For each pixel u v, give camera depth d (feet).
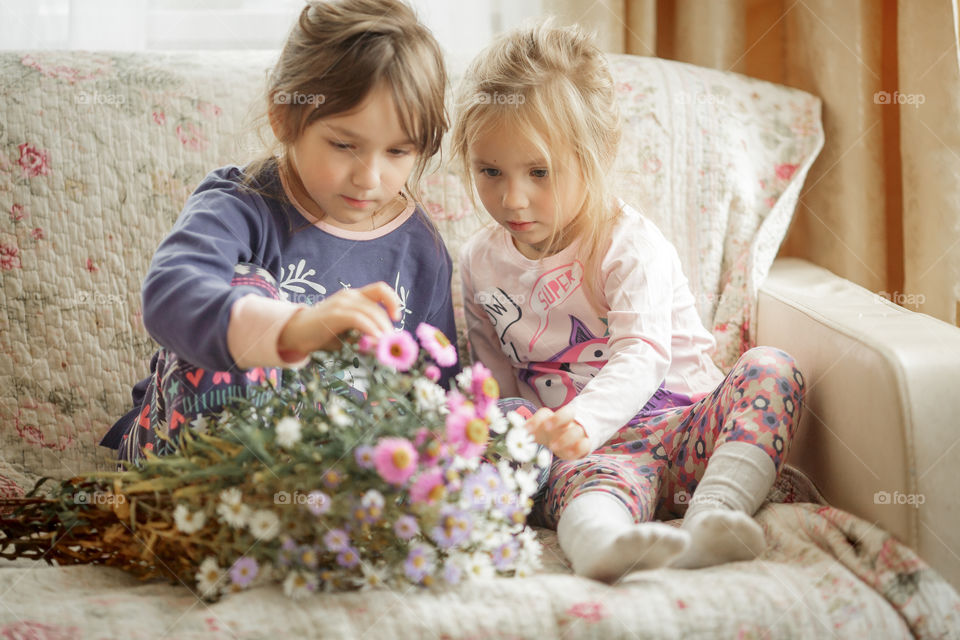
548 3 5.17
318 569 2.79
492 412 3.05
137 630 2.55
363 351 2.86
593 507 3.14
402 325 3.99
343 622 2.59
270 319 2.87
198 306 2.97
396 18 3.53
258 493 2.73
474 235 4.39
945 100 4.79
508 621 2.63
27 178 4.23
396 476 2.66
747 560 2.97
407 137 3.48
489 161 3.84
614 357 3.74
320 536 2.72
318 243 3.82
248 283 3.33
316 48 3.43
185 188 4.32
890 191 5.26
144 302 3.13
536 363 4.21
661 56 5.62
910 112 4.89
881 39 5.02
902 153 4.99
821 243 5.21
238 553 2.76
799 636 2.67
